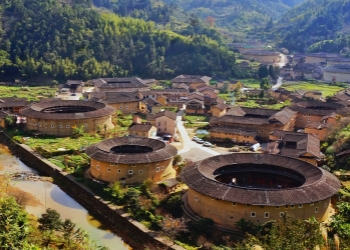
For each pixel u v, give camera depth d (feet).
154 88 636.07
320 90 637.71
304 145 289.74
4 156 331.77
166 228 196.13
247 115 409.49
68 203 239.71
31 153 314.35
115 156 249.96
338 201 216.33
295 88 653.30
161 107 480.23
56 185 265.75
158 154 256.11
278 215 190.60
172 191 238.68
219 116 419.74
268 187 244.42
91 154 258.37
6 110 434.30
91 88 640.99
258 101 552.00
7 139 366.02
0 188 239.71
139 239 196.54
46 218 194.59
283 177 241.35
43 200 241.55
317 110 418.10
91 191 242.37
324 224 179.32
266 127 369.71
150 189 232.12
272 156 247.91
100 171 255.09
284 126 366.63
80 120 369.71
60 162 295.28
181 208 215.72
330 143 321.32
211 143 352.69
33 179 274.57
